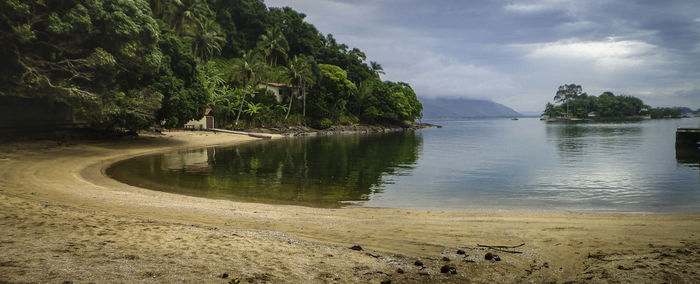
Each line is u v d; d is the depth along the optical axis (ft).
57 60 83.66
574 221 31.50
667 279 15.76
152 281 13.57
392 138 200.95
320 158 97.81
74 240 18.04
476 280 16.28
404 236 25.16
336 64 345.51
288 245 20.77
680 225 29.66
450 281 16.02
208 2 294.05
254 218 30.78
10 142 85.30
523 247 22.25
